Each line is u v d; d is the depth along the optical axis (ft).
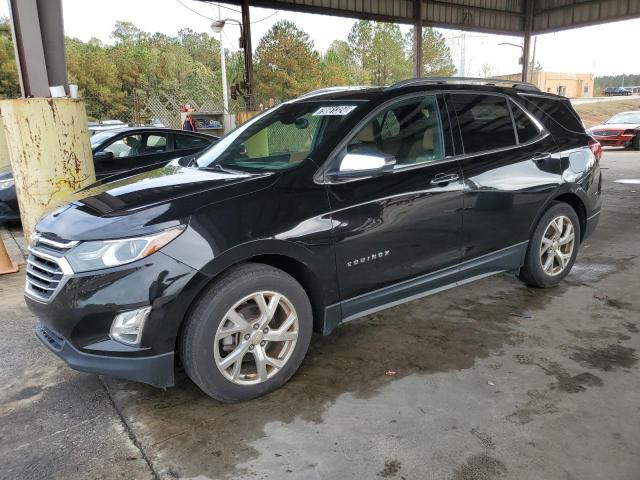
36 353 11.46
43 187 17.13
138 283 7.97
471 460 7.63
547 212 13.61
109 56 192.65
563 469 7.40
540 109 13.74
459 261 11.84
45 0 17.74
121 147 26.37
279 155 11.19
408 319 12.74
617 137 55.26
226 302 8.60
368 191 10.07
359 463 7.61
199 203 8.70
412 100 11.21
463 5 63.52
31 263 9.14
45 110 16.70
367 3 55.21
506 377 9.93
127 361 8.20
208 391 8.80
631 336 11.57
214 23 50.34
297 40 181.27
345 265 9.89
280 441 8.16
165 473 7.53
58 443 8.29
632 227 21.74
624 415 8.64
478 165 11.84
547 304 13.48
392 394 9.43
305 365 10.59
